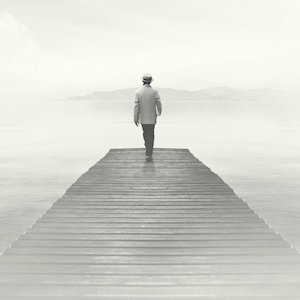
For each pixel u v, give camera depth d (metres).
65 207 7.48
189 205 7.63
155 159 13.35
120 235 5.91
